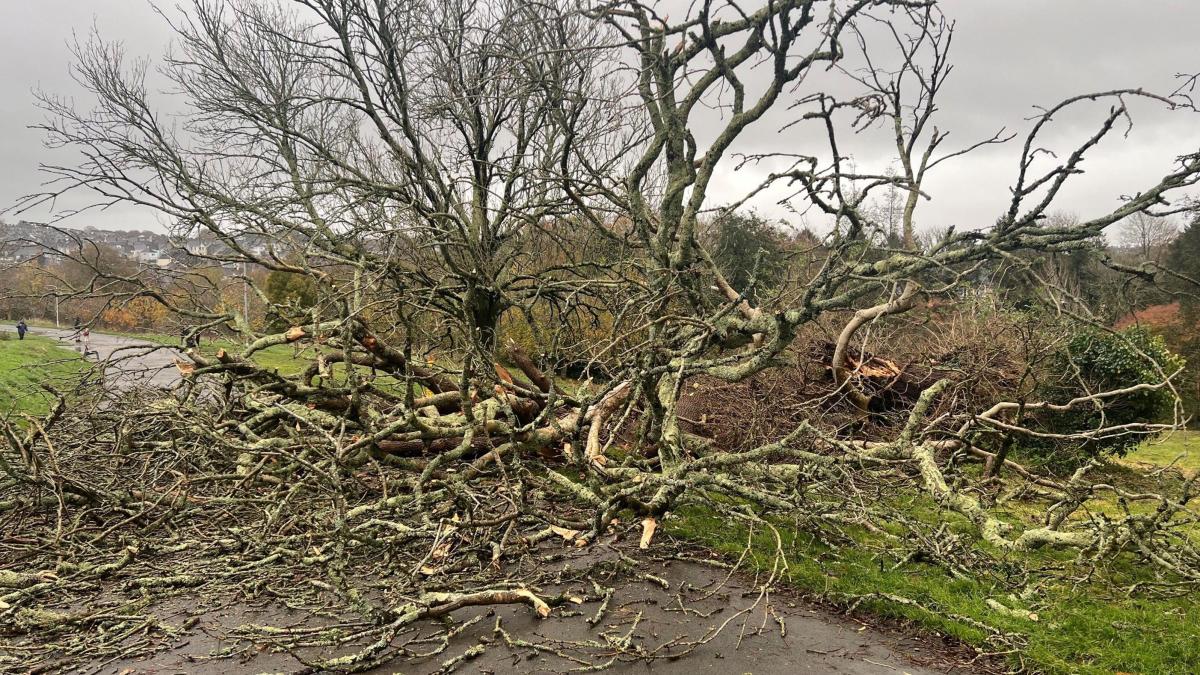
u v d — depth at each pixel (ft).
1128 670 13.03
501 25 31.68
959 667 13.15
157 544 16.94
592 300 39.96
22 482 17.90
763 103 26.32
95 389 22.63
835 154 21.09
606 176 28.99
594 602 15.87
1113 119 17.03
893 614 15.42
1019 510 24.59
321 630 13.41
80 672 12.26
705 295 28.22
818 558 18.65
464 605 14.49
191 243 31.04
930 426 23.08
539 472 25.48
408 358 21.38
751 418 29.32
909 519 19.94
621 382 23.95
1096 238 25.17
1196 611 15.57
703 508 22.59
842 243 20.33
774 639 14.24
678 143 28.19
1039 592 16.51
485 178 36.50
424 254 33.86
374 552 17.34
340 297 25.93
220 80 36.50
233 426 21.66
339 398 24.31
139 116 35.14
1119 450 32.07
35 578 15.14
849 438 26.09
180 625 13.98
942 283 23.29
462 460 25.48
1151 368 31.09
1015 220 20.90
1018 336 33.45
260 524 18.06
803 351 34.45
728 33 25.73
